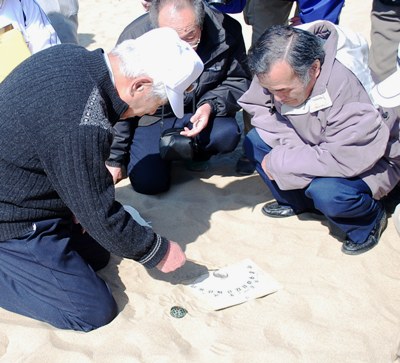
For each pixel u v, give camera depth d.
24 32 3.23
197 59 2.48
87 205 2.34
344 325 2.59
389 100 2.49
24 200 2.46
